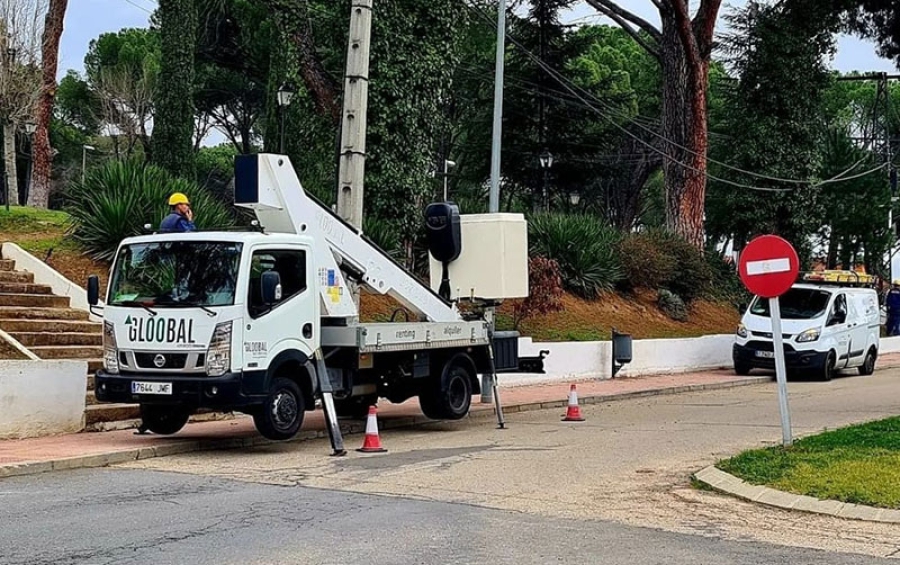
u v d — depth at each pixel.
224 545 7.43
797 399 20.02
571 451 12.64
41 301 17.05
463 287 15.88
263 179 12.96
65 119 61.91
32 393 12.89
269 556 7.12
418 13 23.33
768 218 36.81
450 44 23.94
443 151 48.06
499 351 16.27
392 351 13.97
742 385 24.05
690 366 27.00
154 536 7.70
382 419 15.78
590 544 7.64
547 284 22.12
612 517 8.68
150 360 12.05
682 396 21.25
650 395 21.33
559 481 10.43
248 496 9.44
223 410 12.30
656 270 30.97
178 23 31.19
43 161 34.03
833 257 50.50
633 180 54.53
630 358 24.28
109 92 54.00
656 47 35.97
